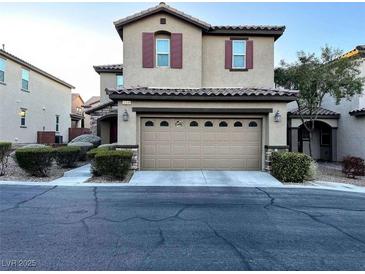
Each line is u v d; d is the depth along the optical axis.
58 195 8.93
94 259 4.62
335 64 14.64
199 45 15.48
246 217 6.94
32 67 25.89
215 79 15.96
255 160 13.77
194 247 5.14
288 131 19.61
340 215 7.24
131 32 15.36
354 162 13.31
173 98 13.05
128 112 13.15
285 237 5.68
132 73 15.29
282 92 13.16
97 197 8.73
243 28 15.71
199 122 13.72
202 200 8.55
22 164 11.73
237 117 13.62
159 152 13.64
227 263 4.54
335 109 20.09
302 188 10.54
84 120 44.56
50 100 30.31
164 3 15.20
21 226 6.09
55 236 5.55
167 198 8.73
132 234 5.72
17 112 23.95
